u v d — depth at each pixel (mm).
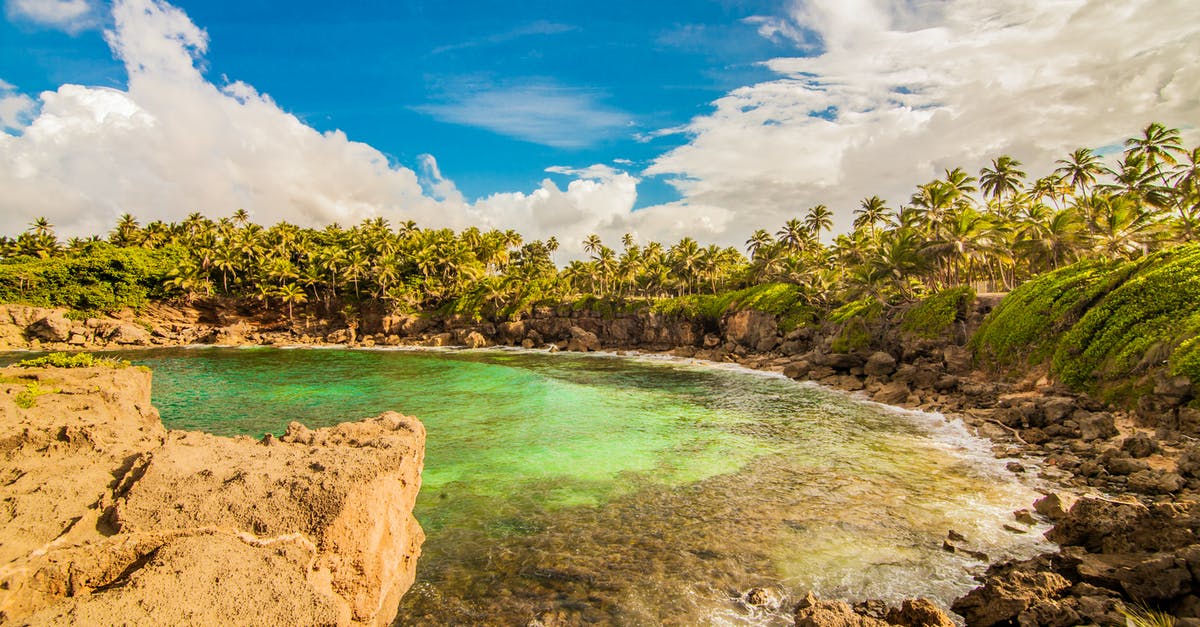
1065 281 40156
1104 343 33219
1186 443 22609
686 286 112625
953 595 13125
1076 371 34094
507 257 131875
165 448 10906
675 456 25375
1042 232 55719
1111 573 11727
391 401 39844
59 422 15172
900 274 60406
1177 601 10578
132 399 20984
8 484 10094
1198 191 51531
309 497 9531
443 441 28156
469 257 117312
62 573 7801
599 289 118500
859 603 12773
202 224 124562
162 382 49594
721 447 26953
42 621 6551
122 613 6887
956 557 15000
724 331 88125
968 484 20906
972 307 50094
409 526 13391
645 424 32281
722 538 16547
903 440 28094
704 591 13625
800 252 98562
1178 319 29781
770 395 43594
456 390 44781
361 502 9859
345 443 13625
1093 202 54562
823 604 12055
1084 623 10500
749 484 21375
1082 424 26359
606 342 98062
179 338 96062
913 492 20172
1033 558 13594
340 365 63188
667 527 17406
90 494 9578
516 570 14711
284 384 48125
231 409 37219
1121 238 50344
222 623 7113
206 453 11195
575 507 19141
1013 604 11266
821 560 15070
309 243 122812
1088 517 14406
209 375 54250
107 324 92875
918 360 48500
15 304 89562
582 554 15609
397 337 102938
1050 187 71500
